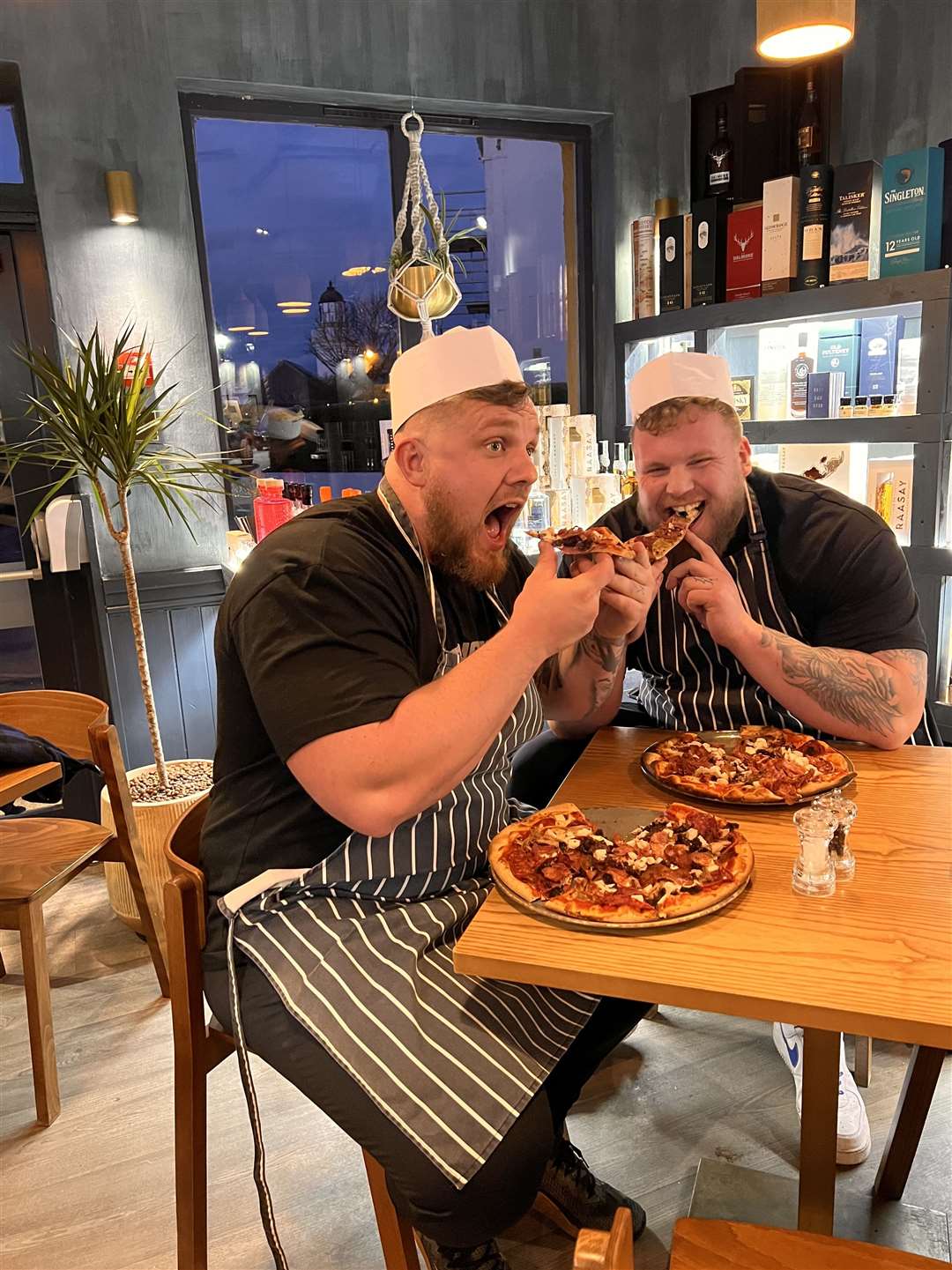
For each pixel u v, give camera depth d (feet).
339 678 3.59
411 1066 3.44
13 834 6.66
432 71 10.59
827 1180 3.73
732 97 9.97
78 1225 4.98
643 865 3.53
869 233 8.64
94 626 10.37
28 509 9.89
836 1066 3.58
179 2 9.46
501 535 4.30
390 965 3.75
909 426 8.28
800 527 5.42
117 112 9.41
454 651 4.34
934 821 4.00
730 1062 6.06
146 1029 6.70
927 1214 4.76
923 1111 4.61
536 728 4.83
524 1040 3.71
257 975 3.96
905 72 9.49
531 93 11.03
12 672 10.30
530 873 3.55
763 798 4.19
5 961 7.66
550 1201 4.75
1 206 9.19
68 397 7.66
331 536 3.98
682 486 5.16
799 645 4.83
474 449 3.98
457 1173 3.27
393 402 4.31
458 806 4.13
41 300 9.53
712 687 5.73
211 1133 5.64
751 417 9.96
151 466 8.39
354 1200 5.09
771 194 9.32
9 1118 5.83
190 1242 4.24
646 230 11.03
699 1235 2.87
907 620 5.27
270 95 10.28
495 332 4.07
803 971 2.97
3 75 9.08
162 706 10.37
